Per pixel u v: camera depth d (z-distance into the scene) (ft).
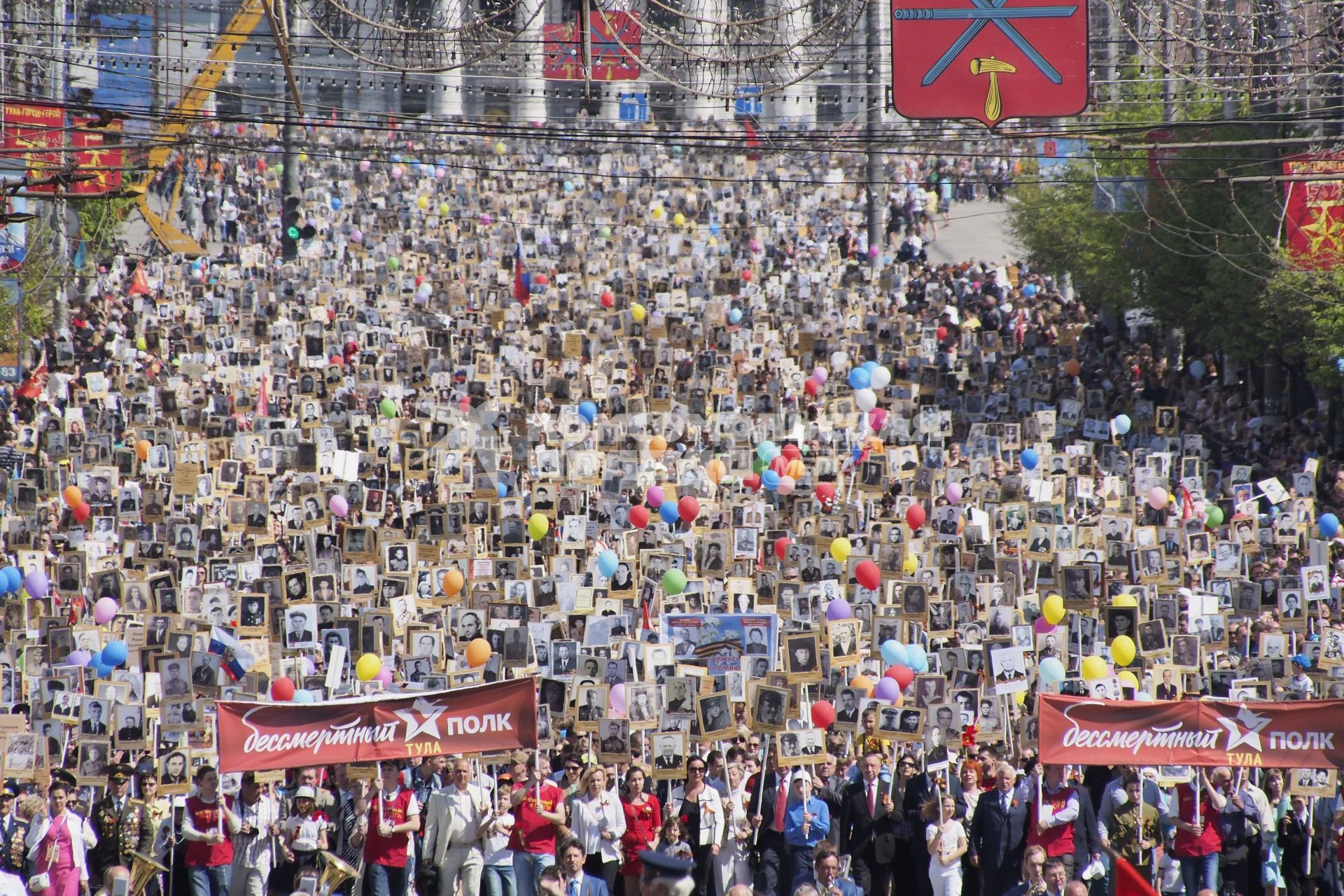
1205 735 203.41
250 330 560.20
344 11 287.89
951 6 285.64
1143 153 536.83
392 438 412.36
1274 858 213.46
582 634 271.08
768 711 216.74
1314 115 380.99
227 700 217.15
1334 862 215.31
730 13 304.91
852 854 211.00
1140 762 203.10
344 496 346.74
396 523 363.97
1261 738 202.28
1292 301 479.00
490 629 254.27
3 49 418.72
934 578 290.15
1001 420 499.92
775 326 618.85
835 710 229.45
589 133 444.96
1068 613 266.98
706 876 210.79
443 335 549.13
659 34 305.94
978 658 251.19
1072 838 204.44
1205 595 293.43
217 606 264.52
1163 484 374.63
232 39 431.84
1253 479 442.50
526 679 205.67
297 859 207.31
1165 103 438.81
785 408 485.56
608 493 367.86
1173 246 557.33
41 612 285.64
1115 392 550.77
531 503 357.00
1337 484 420.36
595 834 207.00
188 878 202.69
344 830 210.18
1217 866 208.54
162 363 541.34
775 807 214.28
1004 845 204.44
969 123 376.68
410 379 522.88
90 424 449.06
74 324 625.82
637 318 591.78
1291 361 540.93
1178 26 352.49
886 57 410.11
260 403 481.46
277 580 267.39
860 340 578.25
